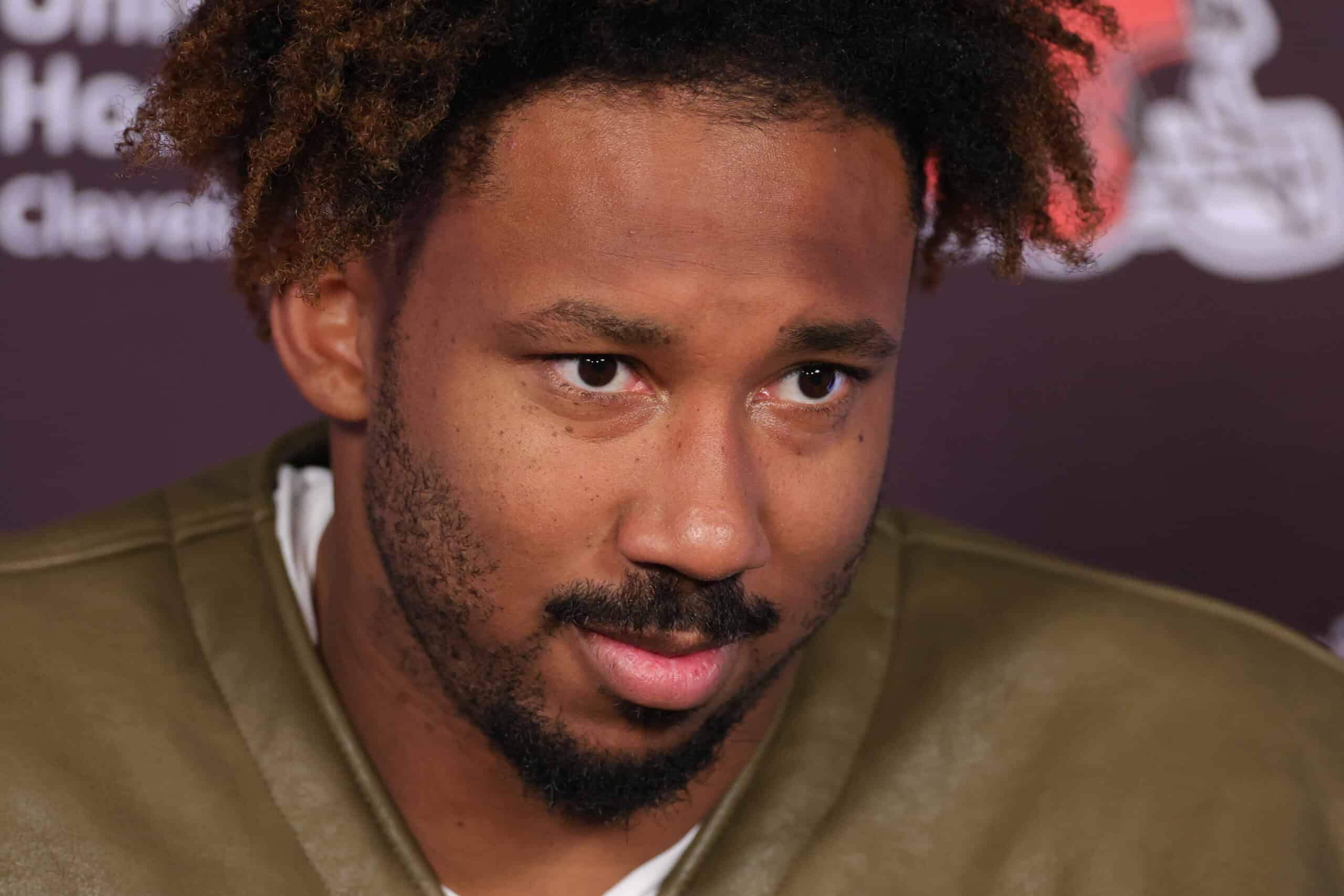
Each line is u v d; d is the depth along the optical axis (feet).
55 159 21.24
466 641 9.96
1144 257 21.75
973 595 13.08
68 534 12.38
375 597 10.89
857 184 9.38
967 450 22.18
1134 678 12.39
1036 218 11.76
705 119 9.00
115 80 21.20
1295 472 22.12
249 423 22.04
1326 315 21.83
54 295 21.47
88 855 10.55
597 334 8.99
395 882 10.90
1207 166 21.57
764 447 9.52
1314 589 22.29
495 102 9.25
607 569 9.43
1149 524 22.25
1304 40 21.42
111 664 11.41
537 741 10.05
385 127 9.42
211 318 21.80
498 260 9.20
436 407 9.67
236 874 10.75
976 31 10.51
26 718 11.00
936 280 12.35
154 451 21.93
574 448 9.28
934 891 11.39
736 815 11.43
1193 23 21.33
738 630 9.55
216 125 10.39
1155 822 11.57
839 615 12.67
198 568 12.18
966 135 10.69
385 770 11.32
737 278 8.95
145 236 21.54
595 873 11.19
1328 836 11.89
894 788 11.77
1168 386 22.02
